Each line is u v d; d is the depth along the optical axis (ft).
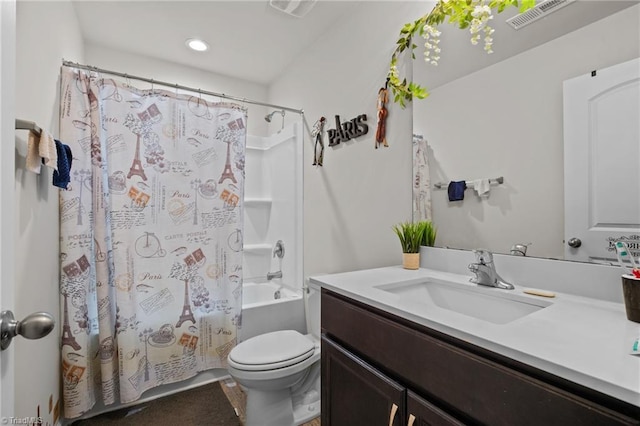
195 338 6.66
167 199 6.46
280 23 6.70
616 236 2.81
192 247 6.67
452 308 3.71
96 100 5.72
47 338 4.49
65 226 5.25
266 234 9.84
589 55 2.99
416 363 2.58
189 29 6.96
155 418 5.56
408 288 3.87
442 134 4.40
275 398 5.09
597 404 1.59
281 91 9.09
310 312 6.30
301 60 7.98
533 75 3.41
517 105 3.55
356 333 3.29
